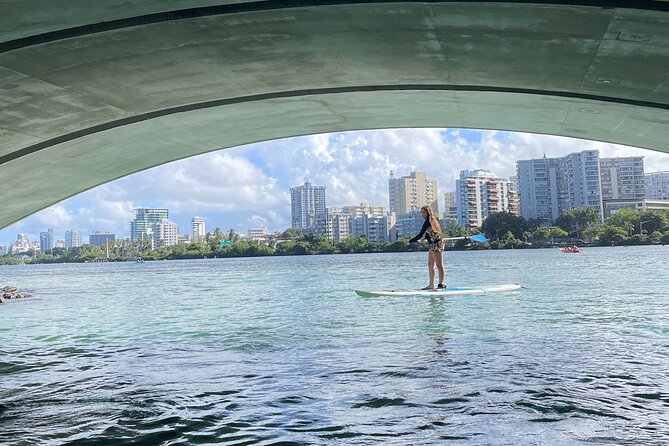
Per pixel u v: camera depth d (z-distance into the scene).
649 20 9.26
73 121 13.92
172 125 15.60
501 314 15.32
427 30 10.39
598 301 18.84
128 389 8.23
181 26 10.08
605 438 5.66
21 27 9.32
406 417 6.47
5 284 49.41
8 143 14.33
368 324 14.03
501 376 8.27
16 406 7.41
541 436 5.75
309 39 10.80
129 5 8.97
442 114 16.17
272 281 40.19
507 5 9.31
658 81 11.77
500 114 15.72
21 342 13.42
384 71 12.55
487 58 11.62
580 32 10.04
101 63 11.16
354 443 5.70
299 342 11.81
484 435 5.82
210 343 12.23
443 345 10.85
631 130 15.48
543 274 39.28
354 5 9.52
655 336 11.59
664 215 152.62
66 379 9.07
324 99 14.73
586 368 8.70
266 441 5.81
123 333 14.47
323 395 7.50
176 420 6.61
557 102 14.04
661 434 5.75
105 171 18.31
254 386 8.12
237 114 15.41
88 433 6.19
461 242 162.75
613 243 150.75
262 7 9.59
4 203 18.38
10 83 11.45
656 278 31.67
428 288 21.00
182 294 29.55
